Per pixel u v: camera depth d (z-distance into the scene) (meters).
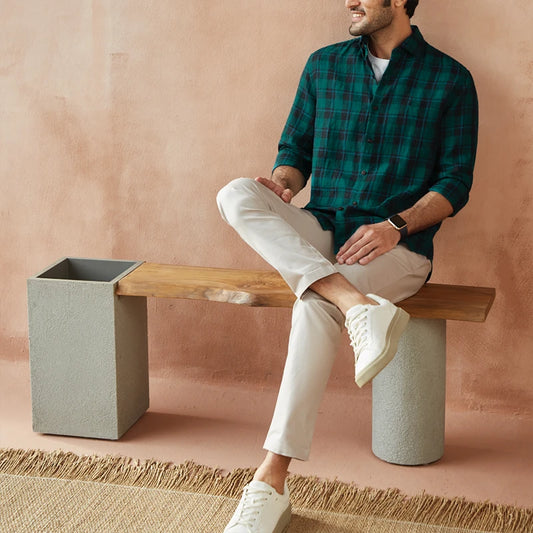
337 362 3.26
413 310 2.64
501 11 2.91
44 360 2.90
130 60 3.19
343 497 2.58
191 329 3.34
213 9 3.10
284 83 3.11
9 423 3.05
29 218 3.37
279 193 2.73
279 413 2.36
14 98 3.29
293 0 3.05
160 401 3.23
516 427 3.06
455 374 3.16
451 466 2.78
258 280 2.87
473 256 3.08
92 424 2.92
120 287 2.84
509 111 2.96
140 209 3.29
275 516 2.32
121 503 2.52
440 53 2.82
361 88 2.81
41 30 3.22
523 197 3.00
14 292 3.44
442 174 2.77
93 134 3.27
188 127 3.21
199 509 2.50
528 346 3.09
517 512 2.50
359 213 2.79
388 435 2.77
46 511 2.48
